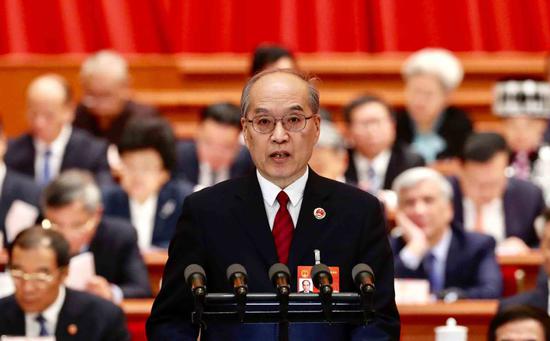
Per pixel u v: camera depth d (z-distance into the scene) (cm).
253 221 808
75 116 2148
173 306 800
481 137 1862
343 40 2531
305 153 792
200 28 2520
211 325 801
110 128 2141
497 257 1675
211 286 803
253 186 820
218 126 1961
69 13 2523
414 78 2153
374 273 800
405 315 1475
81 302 1352
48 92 2033
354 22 2528
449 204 1648
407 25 2542
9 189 1856
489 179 1852
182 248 809
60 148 2044
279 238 811
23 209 1705
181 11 2519
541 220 1605
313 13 2525
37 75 2422
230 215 810
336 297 723
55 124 2039
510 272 1673
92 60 2141
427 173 1642
